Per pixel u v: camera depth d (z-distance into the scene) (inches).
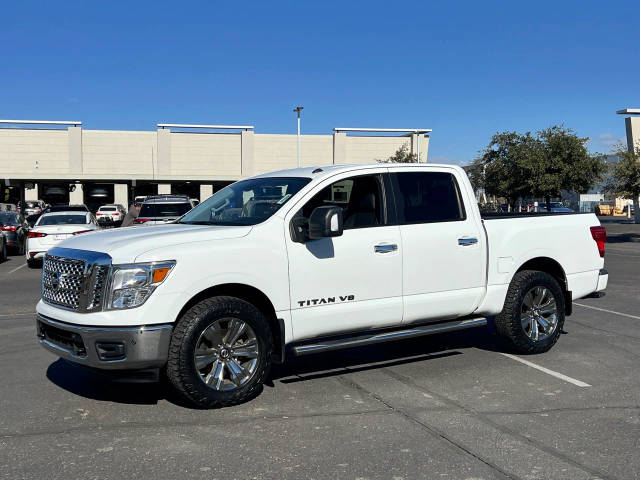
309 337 219.5
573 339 307.9
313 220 208.1
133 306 188.9
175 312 192.2
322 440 176.6
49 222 679.7
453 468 158.2
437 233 243.6
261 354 208.4
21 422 190.9
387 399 213.8
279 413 199.3
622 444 174.1
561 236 281.7
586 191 1115.9
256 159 2158.0
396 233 234.7
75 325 191.5
